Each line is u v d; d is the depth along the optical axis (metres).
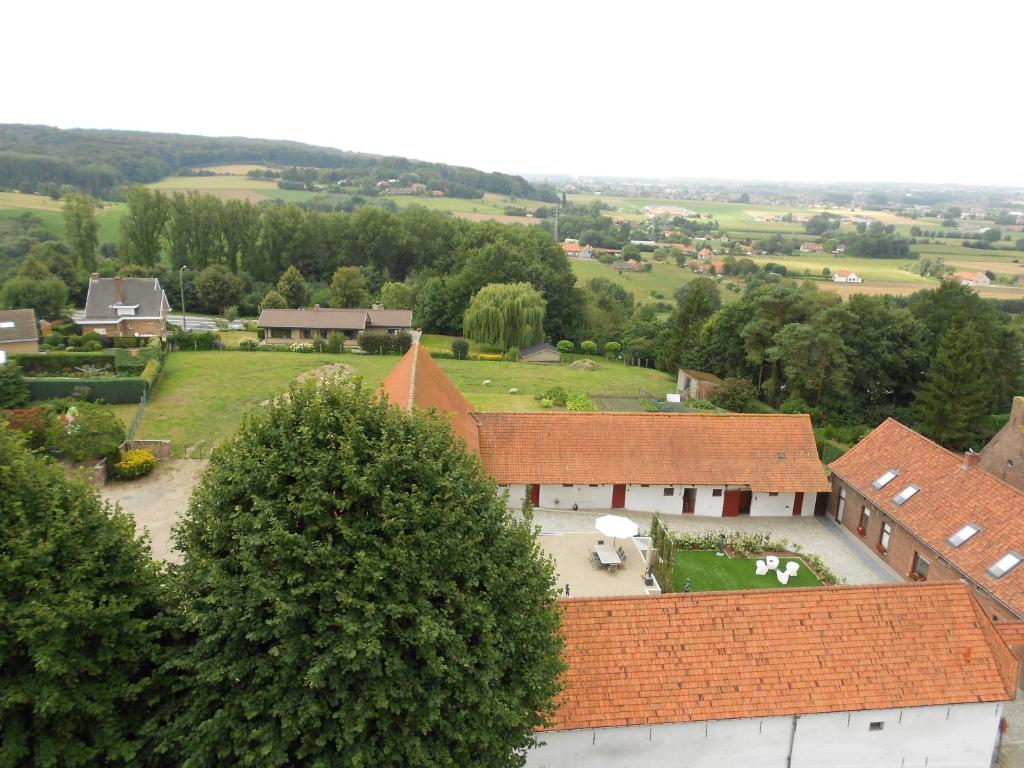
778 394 73.75
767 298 71.75
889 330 69.75
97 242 124.50
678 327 88.56
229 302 118.12
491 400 68.62
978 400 59.97
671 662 21.45
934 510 35.94
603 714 20.50
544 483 41.44
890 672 21.77
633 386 80.75
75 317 98.19
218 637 16.05
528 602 19.39
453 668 16.88
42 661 14.49
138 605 17.44
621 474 41.97
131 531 18.41
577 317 114.88
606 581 34.31
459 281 110.12
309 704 15.96
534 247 122.62
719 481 42.22
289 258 129.50
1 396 53.50
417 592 17.42
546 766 20.97
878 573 37.66
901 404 71.31
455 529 18.67
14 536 16.16
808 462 43.41
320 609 16.61
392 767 16.58
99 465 43.31
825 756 21.80
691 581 35.75
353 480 17.48
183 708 17.00
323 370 73.69
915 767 22.31
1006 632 25.97
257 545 16.81
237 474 18.05
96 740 15.94
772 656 21.75
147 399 59.41
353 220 132.50
